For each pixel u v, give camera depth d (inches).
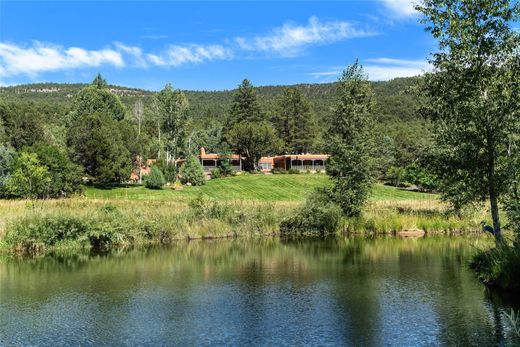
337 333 426.9
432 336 416.8
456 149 732.7
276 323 457.4
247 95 4638.3
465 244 1035.9
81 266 775.1
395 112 6127.0
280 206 1338.6
